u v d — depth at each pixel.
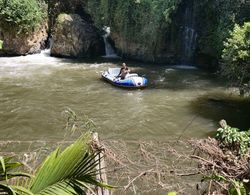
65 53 23.59
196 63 22.30
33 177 3.03
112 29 23.89
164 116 14.09
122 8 22.88
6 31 22.86
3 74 19.17
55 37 23.72
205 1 21.33
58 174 2.98
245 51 13.62
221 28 19.97
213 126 13.24
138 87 17.31
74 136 11.51
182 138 12.17
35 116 13.65
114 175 6.00
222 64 15.27
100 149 4.62
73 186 3.01
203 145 5.03
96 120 13.48
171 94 16.70
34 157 6.34
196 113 14.47
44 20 24.98
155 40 22.53
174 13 22.30
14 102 15.12
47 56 23.83
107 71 18.94
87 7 25.05
